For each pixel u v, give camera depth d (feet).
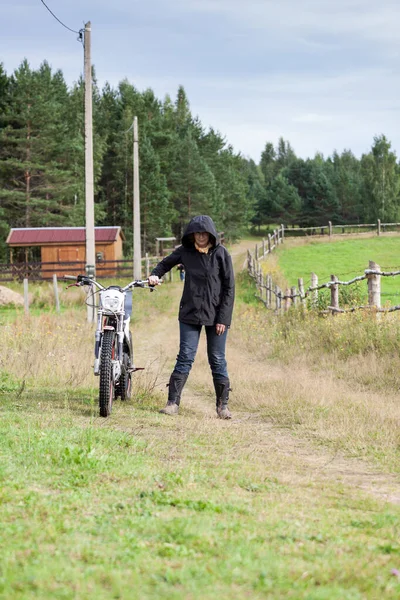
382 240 198.90
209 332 28.32
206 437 23.06
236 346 60.95
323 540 12.63
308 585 10.11
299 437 24.36
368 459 21.02
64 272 149.18
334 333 49.03
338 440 23.48
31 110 202.08
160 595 9.42
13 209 209.26
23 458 17.26
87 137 75.46
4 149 204.64
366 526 13.92
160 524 12.71
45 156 209.56
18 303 97.09
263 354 53.52
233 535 12.36
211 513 13.82
